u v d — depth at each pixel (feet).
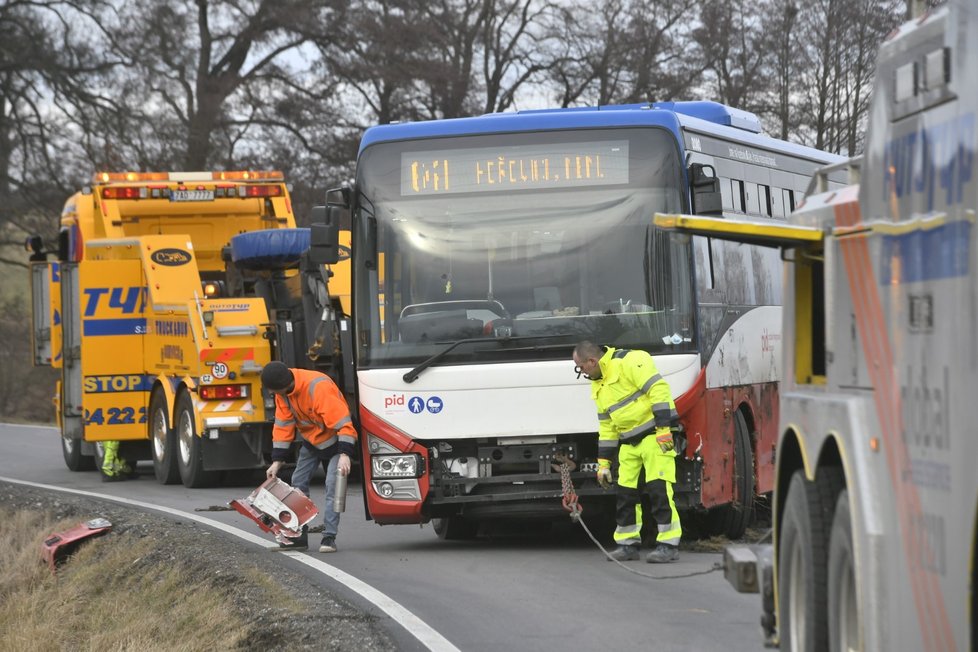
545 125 107.24
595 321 104.58
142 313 179.73
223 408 161.99
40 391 422.41
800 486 56.95
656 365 103.91
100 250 184.24
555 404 104.12
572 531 122.52
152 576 105.60
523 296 105.40
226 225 190.70
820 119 255.70
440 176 107.45
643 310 104.53
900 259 46.78
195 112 375.66
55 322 201.46
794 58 267.80
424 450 105.09
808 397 57.11
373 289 106.93
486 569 100.01
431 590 90.79
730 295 114.42
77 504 147.95
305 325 162.20
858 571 48.42
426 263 106.52
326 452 111.96
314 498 157.79
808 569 54.90
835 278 54.95
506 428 104.32
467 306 105.81
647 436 100.99
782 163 135.64
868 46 240.12
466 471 106.11
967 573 39.55
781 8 269.03
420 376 105.19
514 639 74.54
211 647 78.84
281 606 85.46
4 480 180.14
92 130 358.64
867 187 51.03
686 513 116.78
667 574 96.02
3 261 391.45
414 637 75.25
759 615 80.07
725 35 325.21
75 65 362.33
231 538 119.14
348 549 112.88
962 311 40.78
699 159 115.03
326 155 391.45
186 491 165.37
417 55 382.01
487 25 402.93
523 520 130.00
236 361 161.89
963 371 40.47
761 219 128.77
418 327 105.91
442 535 119.85
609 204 106.11
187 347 165.78
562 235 105.91
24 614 105.29
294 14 374.43
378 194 107.76
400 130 108.58
